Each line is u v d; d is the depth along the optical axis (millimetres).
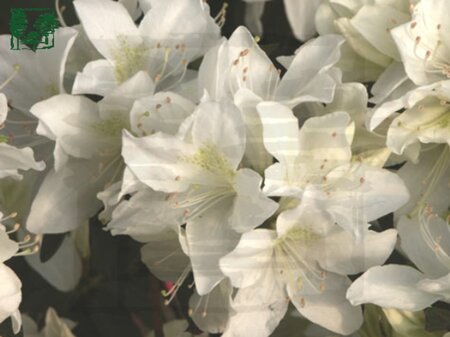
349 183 482
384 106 482
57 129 483
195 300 500
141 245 506
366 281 492
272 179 467
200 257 479
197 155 478
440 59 504
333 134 476
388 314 502
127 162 470
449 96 495
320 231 493
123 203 487
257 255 488
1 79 497
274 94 487
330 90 474
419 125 500
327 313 503
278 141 469
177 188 484
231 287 486
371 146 493
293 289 502
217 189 490
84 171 500
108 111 486
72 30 487
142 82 478
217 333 504
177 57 500
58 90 497
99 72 488
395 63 507
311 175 480
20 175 490
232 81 483
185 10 499
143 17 500
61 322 505
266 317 499
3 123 492
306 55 491
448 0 500
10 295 484
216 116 465
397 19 508
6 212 502
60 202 500
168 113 477
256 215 472
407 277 498
